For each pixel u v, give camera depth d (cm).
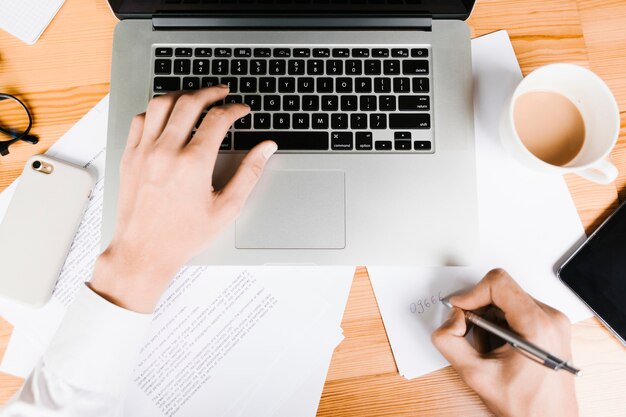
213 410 57
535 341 52
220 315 58
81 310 49
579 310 57
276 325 58
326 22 58
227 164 57
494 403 53
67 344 49
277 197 57
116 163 57
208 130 52
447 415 58
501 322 57
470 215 57
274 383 57
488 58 60
